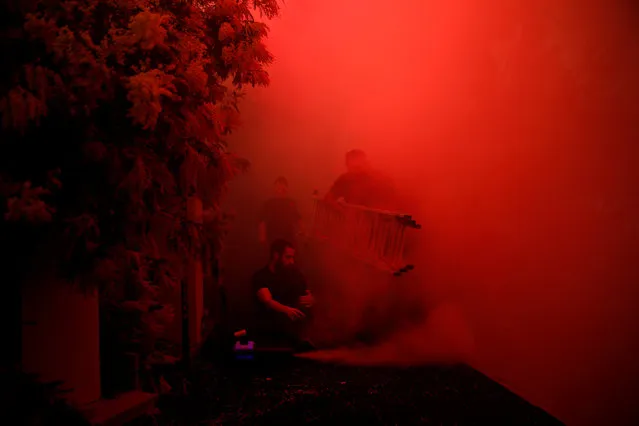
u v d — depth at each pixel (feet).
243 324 17.13
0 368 7.55
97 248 7.73
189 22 8.92
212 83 9.80
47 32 6.64
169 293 14.58
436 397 12.09
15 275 8.18
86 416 8.84
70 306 9.00
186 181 9.34
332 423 10.50
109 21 7.61
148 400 10.18
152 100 6.97
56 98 6.89
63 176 7.57
